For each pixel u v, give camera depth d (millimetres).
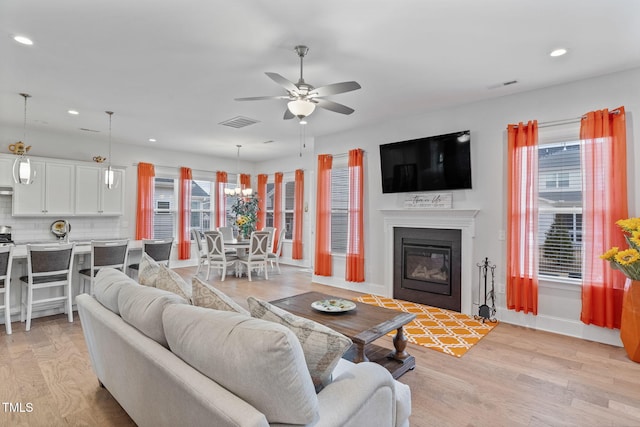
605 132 3383
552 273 3852
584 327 3549
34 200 5508
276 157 8680
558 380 2650
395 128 5156
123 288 2070
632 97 3334
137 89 3938
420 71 3449
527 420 2146
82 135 6215
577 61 3197
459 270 4438
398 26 2629
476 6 2369
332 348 1413
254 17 2516
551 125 3799
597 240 3414
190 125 5527
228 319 1373
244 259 6797
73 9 2410
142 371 1632
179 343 1446
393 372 2641
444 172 4539
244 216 7855
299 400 1155
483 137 4285
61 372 2707
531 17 2494
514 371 2799
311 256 7973
